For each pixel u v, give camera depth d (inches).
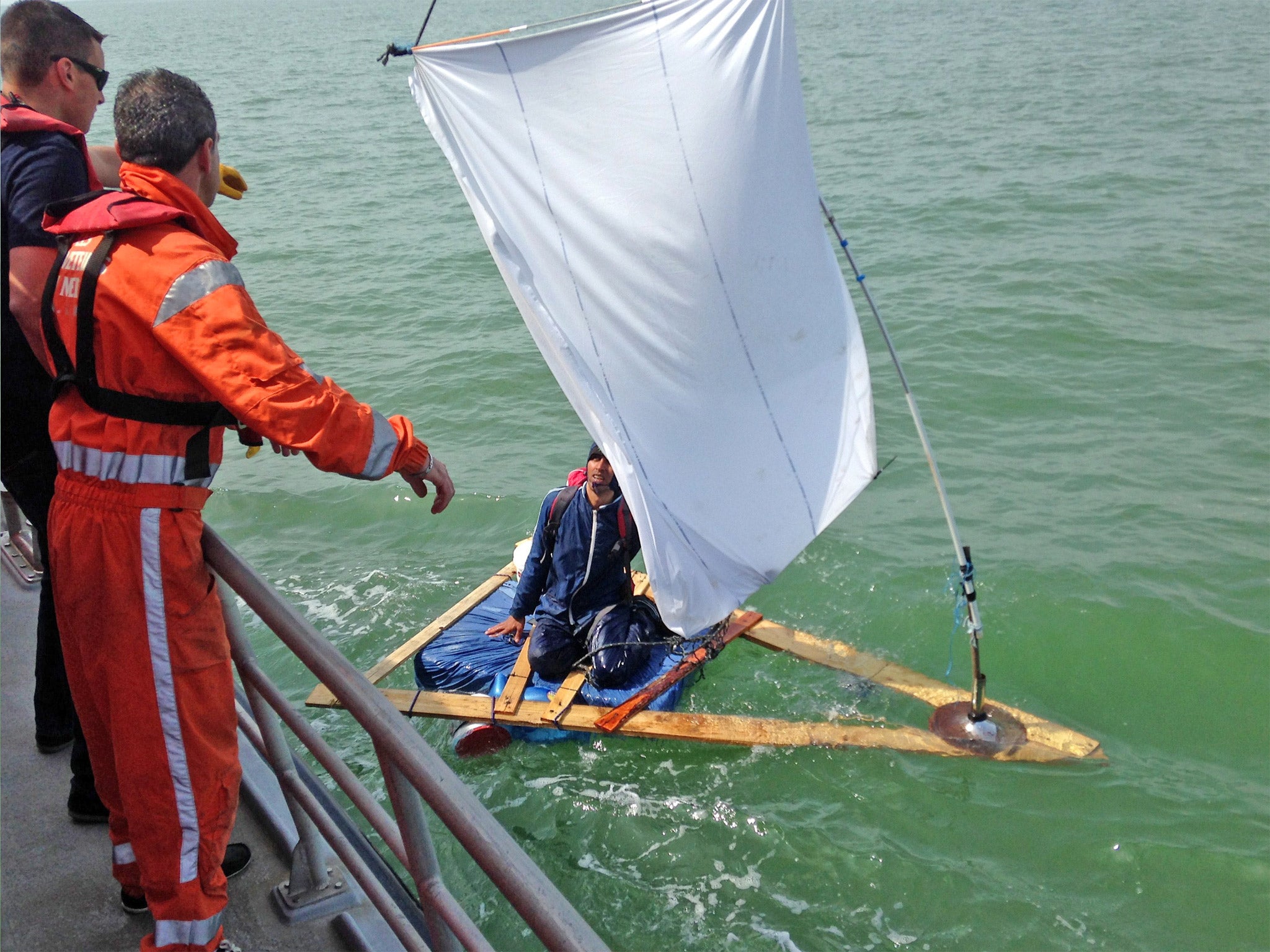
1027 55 1293.1
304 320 490.6
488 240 174.6
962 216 585.6
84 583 76.4
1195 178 628.7
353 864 84.3
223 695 81.8
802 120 182.7
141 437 74.7
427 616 258.1
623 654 219.8
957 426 345.4
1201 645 233.9
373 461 74.1
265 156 951.6
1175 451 320.8
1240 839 180.5
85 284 72.4
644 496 177.9
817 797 192.5
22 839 108.7
